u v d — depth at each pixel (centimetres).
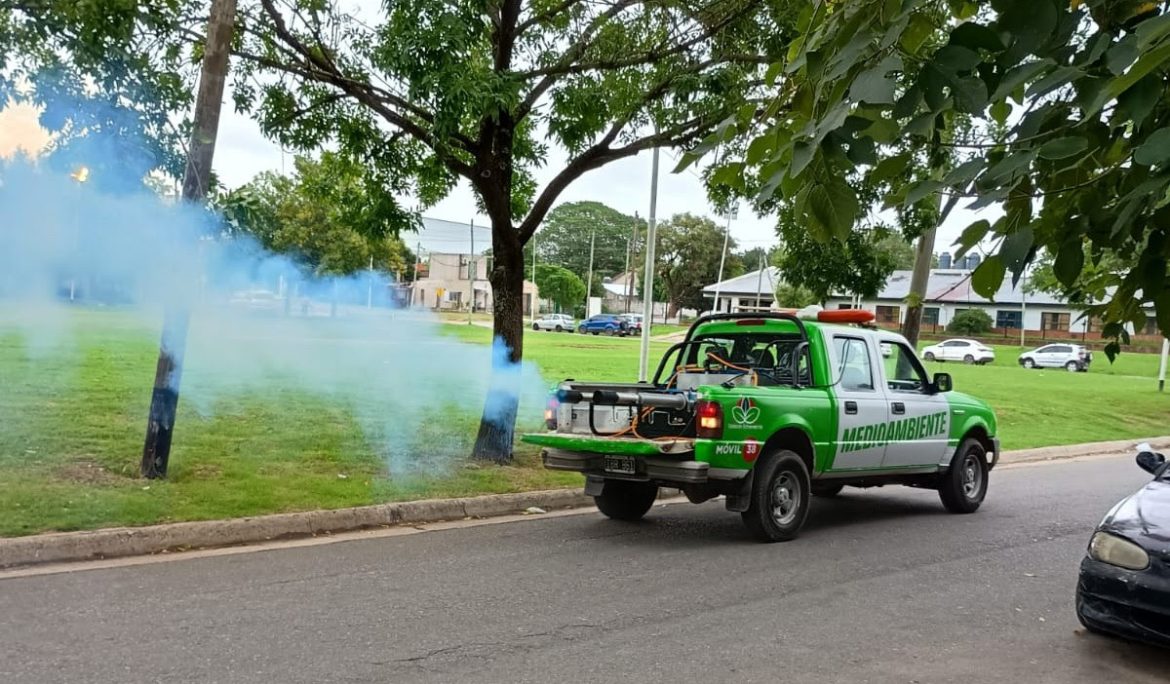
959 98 262
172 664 479
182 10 933
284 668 480
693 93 1038
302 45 1041
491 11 1078
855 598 666
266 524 768
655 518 952
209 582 632
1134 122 265
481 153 1046
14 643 499
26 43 802
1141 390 3173
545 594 641
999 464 1570
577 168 1090
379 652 511
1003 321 6719
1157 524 554
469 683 471
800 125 340
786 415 847
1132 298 361
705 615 607
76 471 854
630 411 859
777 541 851
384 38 954
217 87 863
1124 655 558
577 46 1102
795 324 918
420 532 824
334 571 676
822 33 322
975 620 623
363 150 1131
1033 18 253
